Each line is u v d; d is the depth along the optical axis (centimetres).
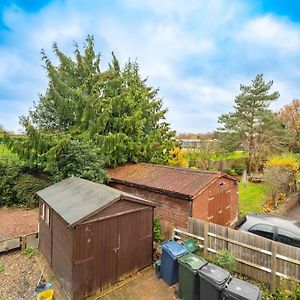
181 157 2381
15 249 946
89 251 660
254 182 2459
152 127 2167
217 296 556
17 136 1457
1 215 1391
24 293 696
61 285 713
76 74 1894
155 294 684
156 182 1197
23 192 1521
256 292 520
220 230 820
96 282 678
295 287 629
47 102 1892
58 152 1395
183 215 1024
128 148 1708
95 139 1552
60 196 874
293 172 1936
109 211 699
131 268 769
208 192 1102
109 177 1434
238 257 768
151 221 828
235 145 2855
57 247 754
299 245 821
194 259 670
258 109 2764
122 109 1800
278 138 2780
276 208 1594
